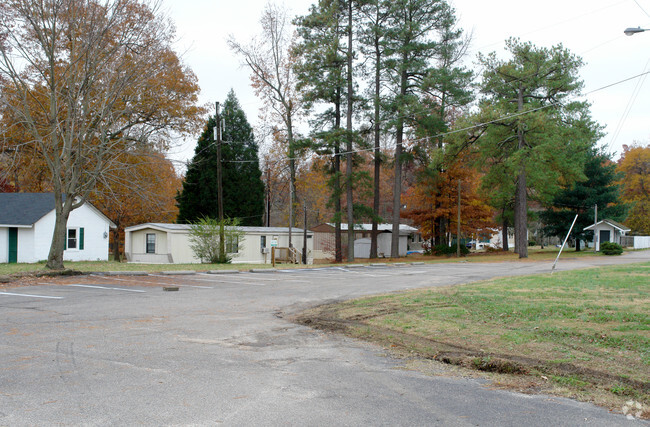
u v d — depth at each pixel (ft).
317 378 20.43
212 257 99.60
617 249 127.13
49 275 63.21
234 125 160.66
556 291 40.86
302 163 160.25
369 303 40.24
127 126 91.56
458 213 135.64
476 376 20.79
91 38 65.98
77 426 14.92
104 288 51.52
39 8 64.13
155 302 41.96
